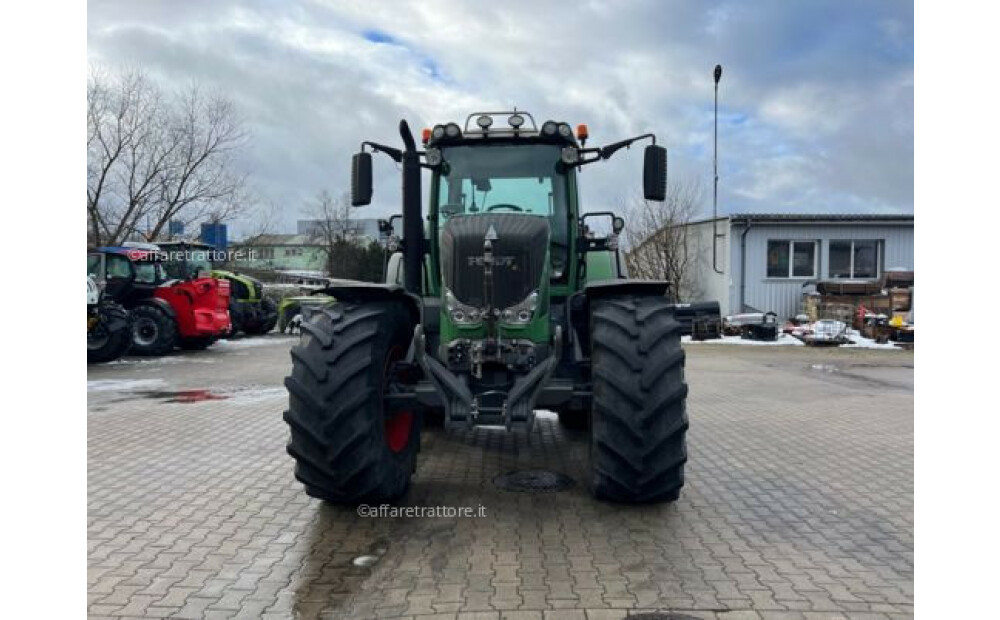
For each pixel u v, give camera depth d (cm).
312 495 437
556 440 657
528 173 527
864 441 653
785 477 526
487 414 423
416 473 536
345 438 410
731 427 720
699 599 320
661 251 2361
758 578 342
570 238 522
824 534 404
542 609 310
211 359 1410
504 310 429
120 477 527
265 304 2066
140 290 1504
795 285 2066
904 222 2014
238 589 335
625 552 375
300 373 419
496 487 497
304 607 316
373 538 399
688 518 430
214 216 2308
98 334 1326
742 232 2053
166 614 310
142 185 2144
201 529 415
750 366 1305
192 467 556
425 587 334
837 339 1675
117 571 356
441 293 465
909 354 1514
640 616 303
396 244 562
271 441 649
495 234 418
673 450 416
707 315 1886
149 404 858
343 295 455
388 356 460
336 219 3275
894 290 1742
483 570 353
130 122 2100
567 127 515
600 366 419
